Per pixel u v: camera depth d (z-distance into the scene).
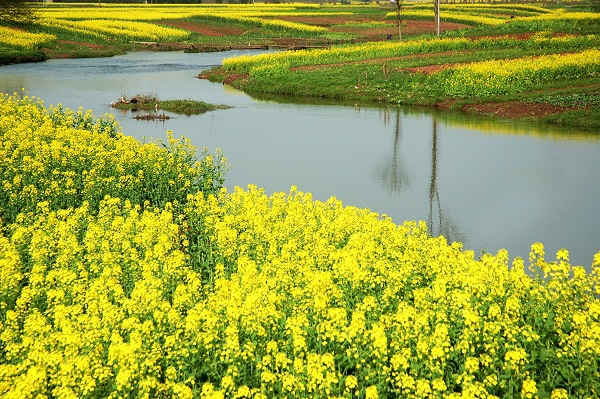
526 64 36.62
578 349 7.38
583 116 28.36
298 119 32.38
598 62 35.69
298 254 10.73
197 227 13.93
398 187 19.88
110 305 8.73
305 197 14.97
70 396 6.72
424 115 32.47
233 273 11.12
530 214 16.98
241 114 34.19
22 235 12.35
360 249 10.85
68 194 15.54
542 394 7.02
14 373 7.43
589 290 8.80
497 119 30.47
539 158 22.67
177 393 6.92
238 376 7.43
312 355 6.91
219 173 18.02
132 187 15.86
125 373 6.77
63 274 10.08
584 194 18.44
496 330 7.64
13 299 10.05
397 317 7.82
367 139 27.14
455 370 7.66
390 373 7.31
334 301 9.34
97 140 19.67
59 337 7.92
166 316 8.72
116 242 11.99
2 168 17.11
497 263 9.82
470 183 20.02
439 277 9.62
